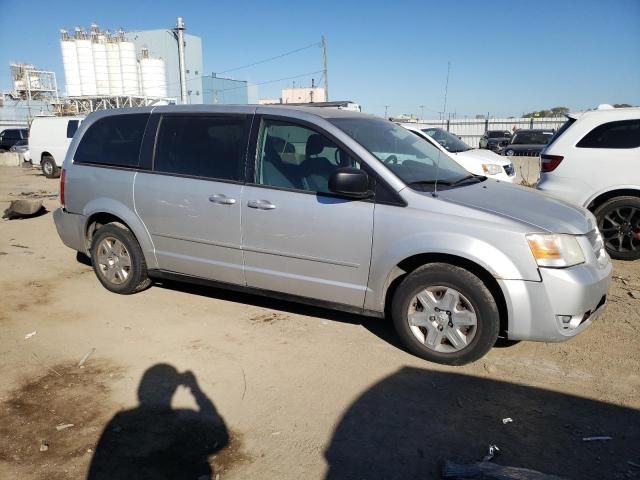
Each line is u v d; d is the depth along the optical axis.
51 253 7.20
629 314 4.79
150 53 41.84
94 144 5.39
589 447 2.96
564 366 3.87
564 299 3.50
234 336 4.41
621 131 6.32
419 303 3.91
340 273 4.11
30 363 3.97
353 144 4.07
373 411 3.32
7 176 19.88
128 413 3.30
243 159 4.46
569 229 3.69
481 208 3.74
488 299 3.64
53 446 2.98
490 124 35.06
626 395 3.48
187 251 4.81
